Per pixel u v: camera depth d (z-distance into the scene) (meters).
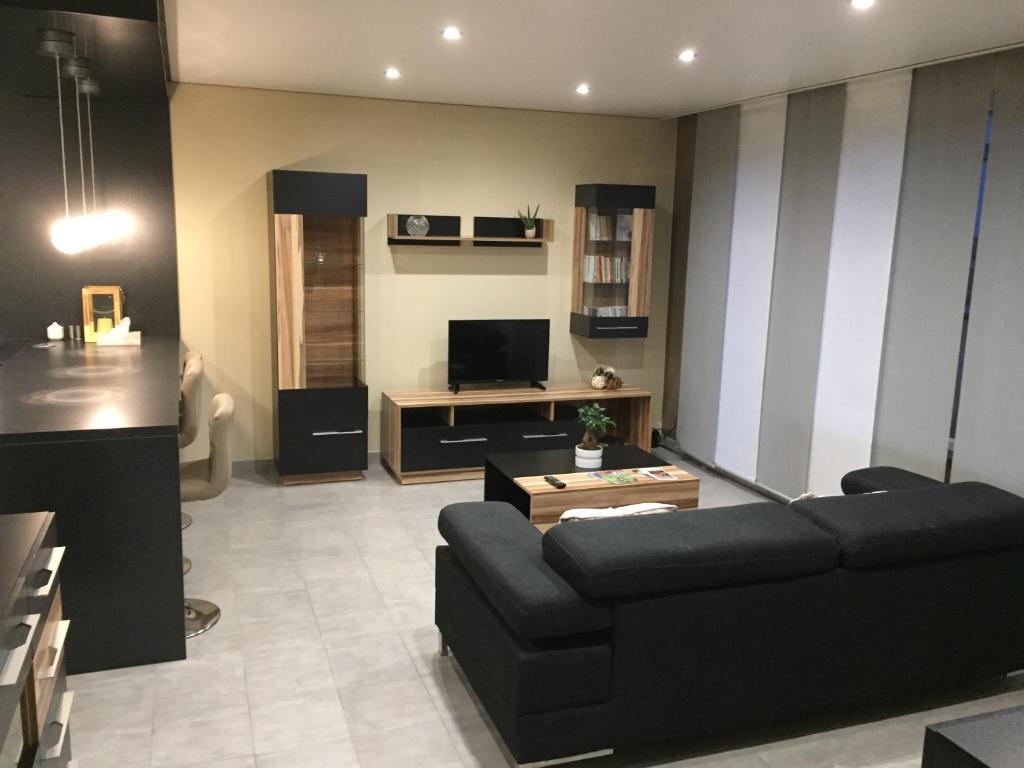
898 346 4.49
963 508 2.92
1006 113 3.84
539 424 5.98
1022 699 3.13
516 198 6.20
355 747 2.75
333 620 3.67
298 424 5.48
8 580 1.59
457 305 6.18
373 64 4.55
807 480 5.20
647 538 2.53
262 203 5.59
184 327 5.56
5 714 1.36
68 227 4.21
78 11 2.81
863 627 2.78
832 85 4.83
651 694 2.54
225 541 4.57
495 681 2.60
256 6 3.40
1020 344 3.82
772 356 5.45
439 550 3.25
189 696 3.04
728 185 5.83
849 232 4.78
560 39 3.87
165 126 5.03
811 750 2.78
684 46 3.96
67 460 3.05
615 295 6.31
